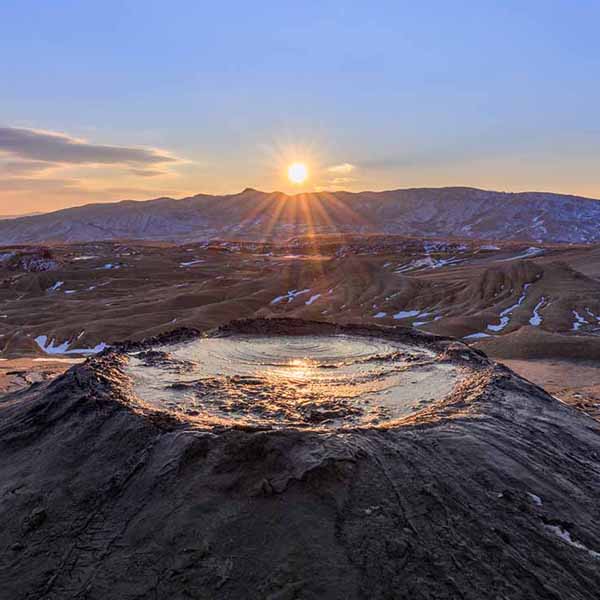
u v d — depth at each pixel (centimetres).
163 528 635
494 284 5266
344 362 1398
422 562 578
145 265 8731
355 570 563
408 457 751
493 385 1130
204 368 1311
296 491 663
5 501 754
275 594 536
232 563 577
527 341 3089
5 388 1981
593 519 710
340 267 6706
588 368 2581
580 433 989
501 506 685
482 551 603
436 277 6438
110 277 7719
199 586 555
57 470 803
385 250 11362
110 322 4500
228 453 728
